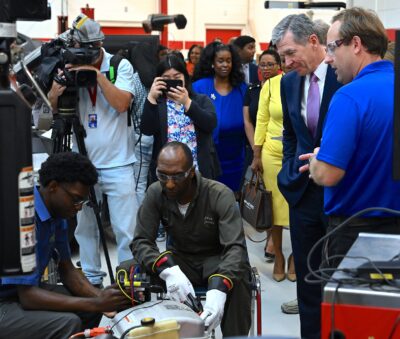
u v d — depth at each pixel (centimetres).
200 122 373
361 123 220
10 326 239
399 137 170
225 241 269
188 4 1064
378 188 226
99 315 267
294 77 302
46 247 249
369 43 227
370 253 175
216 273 262
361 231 231
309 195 293
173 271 260
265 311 378
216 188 276
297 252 304
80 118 373
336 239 236
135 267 264
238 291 265
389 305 145
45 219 243
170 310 213
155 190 283
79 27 353
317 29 284
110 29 1031
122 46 573
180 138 376
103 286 415
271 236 467
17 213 135
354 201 230
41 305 242
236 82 486
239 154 498
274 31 296
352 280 154
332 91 283
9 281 238
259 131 423
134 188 385
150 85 470
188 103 369
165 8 1044
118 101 365
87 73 342
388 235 192
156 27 675
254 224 407
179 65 380
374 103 219
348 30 227
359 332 148
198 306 253
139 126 416
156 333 195
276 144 412
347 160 221
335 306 149
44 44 357
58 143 356
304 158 251
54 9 906
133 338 193
